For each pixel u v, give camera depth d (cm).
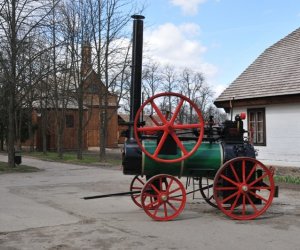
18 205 1194
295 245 750
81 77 2928
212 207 1141
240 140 1054
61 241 784
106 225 918
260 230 870
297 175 1838
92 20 3359
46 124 3844
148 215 977
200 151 1017
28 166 2456
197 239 795
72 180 1842
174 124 999
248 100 2027
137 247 739
